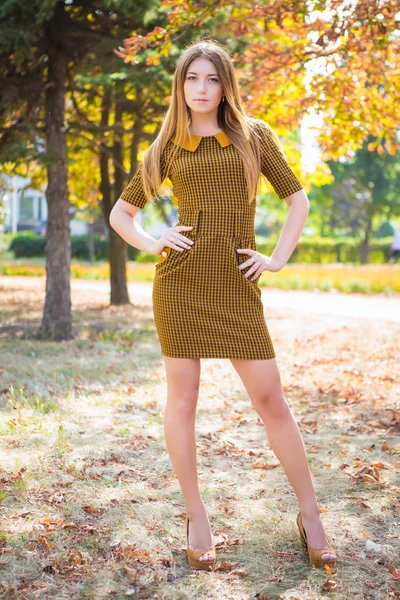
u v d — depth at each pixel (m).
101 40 8.06
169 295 2.50
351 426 4.70
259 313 2.54
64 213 8.84
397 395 5.66
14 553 2.71
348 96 6.42
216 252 2.44
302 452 2.64
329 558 2.60
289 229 2.60
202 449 4.09
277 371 2.57
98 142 10.59
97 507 3.19
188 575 2.58
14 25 7.44
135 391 5.61
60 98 8.89
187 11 5.70
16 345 8.11
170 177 2.58
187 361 2.55
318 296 16.69
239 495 3.37
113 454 3.93
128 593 2.43
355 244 36.91
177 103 2.54
